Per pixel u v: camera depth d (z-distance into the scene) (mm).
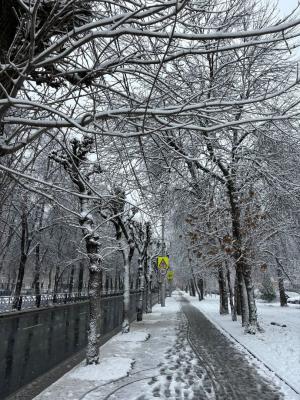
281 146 12852
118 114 4367
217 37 3721
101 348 12625
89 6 4887
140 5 3979
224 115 6871
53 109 3678
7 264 47688
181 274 68500
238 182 16094
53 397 7277
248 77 7934
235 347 12992
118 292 71750
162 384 8211
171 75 6738
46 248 34875
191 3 4930
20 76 3553
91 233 10445
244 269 16859
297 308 32875
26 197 21438
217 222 17547
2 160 5230
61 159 10023
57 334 17438
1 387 8383
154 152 7398
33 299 33312
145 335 15516
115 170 7922
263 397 7266
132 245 18500
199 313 28484
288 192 13695
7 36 4316
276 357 10961
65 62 4953
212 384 8227
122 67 5012
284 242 23703
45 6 4195
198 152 9773
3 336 16156
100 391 7660
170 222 23359
